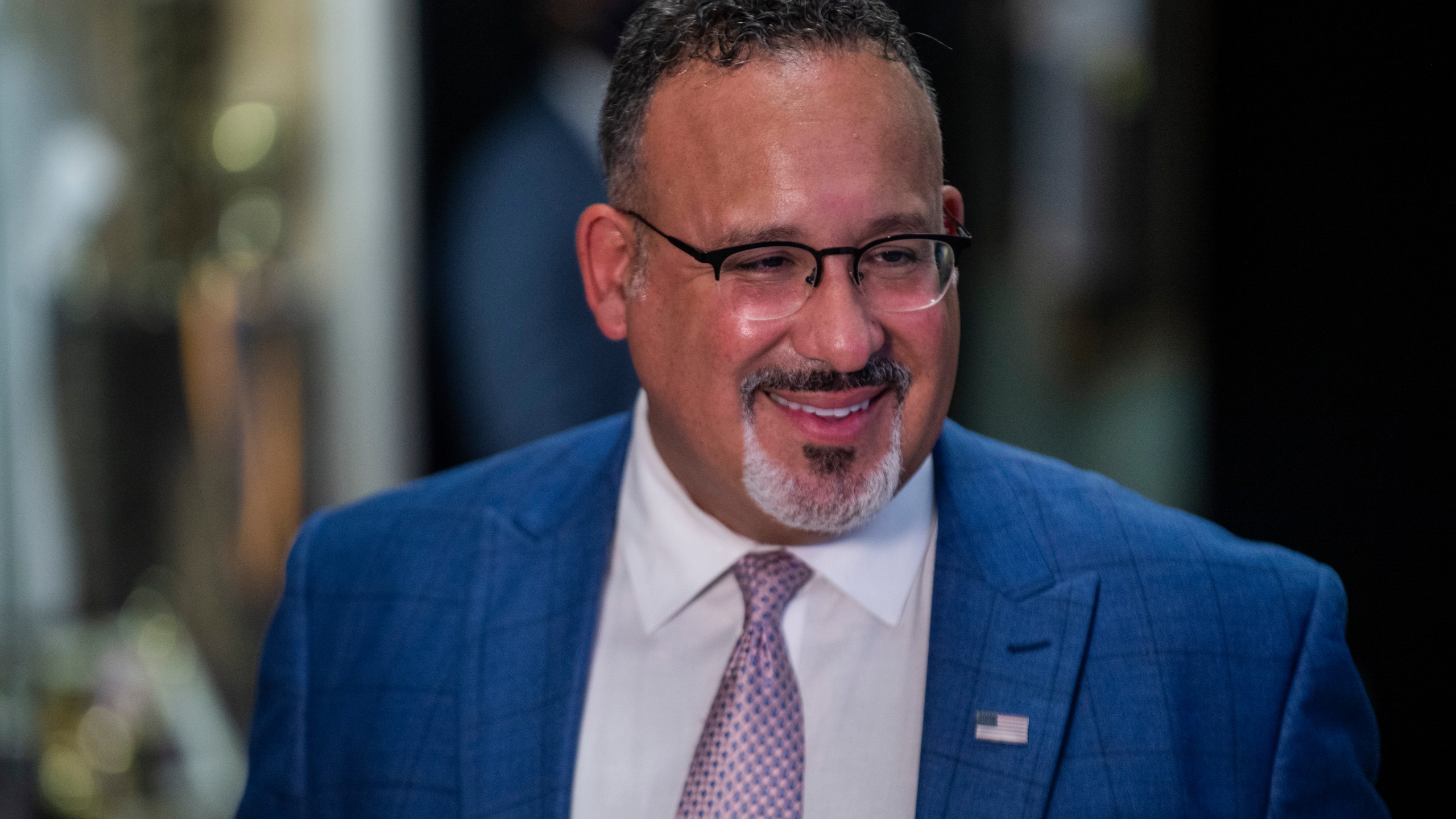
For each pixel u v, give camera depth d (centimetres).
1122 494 397
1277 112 893
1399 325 865
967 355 955
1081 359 955
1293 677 356
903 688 374
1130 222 940
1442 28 833
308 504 820
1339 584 373
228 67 790
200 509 799
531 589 399
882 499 346
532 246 815
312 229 812
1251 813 346
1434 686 853
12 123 753
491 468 441
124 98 773
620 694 386
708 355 344
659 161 352
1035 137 935
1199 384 935
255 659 809
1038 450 962
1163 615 362
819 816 361
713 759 364
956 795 348
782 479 345
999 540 378
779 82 332
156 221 784
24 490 771
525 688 385
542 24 825
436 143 826
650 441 399
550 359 816
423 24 816
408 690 395
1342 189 877
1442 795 846
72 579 780
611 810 374
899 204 334
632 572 394
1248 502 923
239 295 801
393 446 830
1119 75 928
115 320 780
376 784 389
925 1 913
